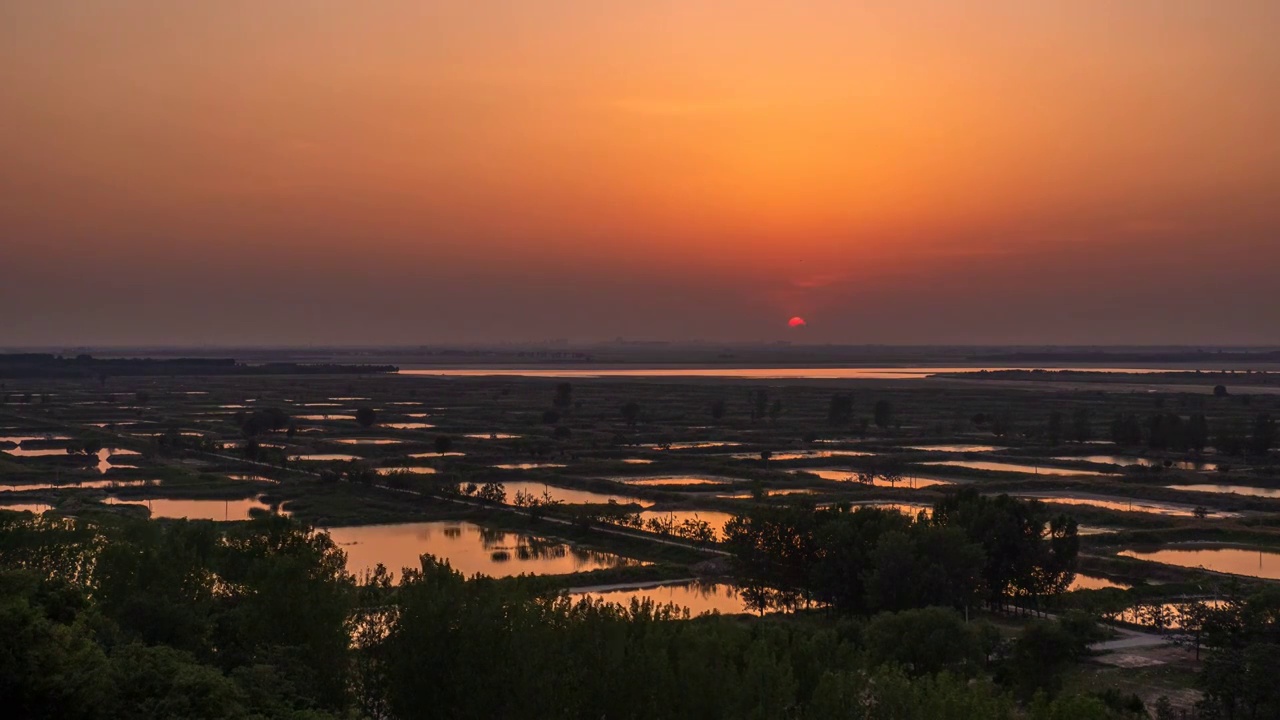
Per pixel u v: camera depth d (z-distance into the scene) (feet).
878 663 237.86
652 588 372.58
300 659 201.57
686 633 202.18
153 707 152.25
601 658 184.75
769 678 179.11
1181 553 433.89
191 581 235.20
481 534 478.18
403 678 195.21
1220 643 265.13
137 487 584.81
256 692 169.89
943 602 309.42
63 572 262.47
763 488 599.16
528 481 644.69
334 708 195.11
